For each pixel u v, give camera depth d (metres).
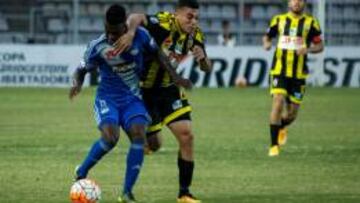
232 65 96.12
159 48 27.05
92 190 25.09
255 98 81.50
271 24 45.22
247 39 105.62
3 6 105.56
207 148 43.56
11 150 41.97
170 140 47.75
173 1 106.62
